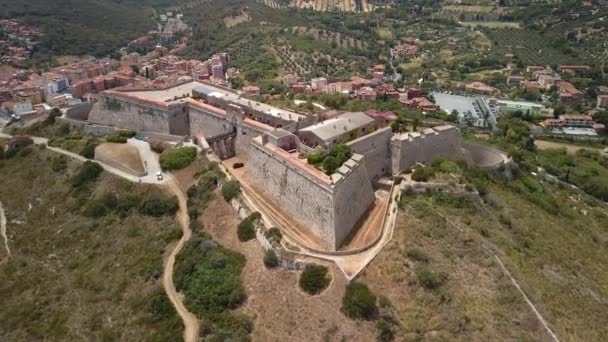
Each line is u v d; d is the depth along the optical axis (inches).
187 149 4911.4
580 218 4975.4
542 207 4751.5
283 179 3782.0
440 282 2920.8
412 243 3235.7
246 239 3511.3
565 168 6899.6
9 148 5910.4
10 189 5265.8
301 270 3053.6
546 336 2714.1
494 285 3021.7
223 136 4960.6
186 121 5644.7
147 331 3147.1
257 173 4197.8
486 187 4382.4
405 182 4069.9
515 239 3722.9
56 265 4052.7
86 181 4889.3
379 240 3319.4
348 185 3476.9
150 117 5654.5
